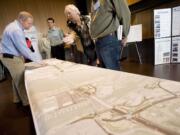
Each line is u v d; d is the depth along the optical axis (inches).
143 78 24.4
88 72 35.6
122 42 62.2
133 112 14.7
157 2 132.0
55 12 235.6
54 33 170.4
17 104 95.3
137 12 162.7
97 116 14.9
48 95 23.2
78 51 133.8
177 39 126.3
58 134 12.9
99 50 62.0
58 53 175.6
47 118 15.9
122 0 52.8
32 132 63.6
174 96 16.8
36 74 43.7
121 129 12.3
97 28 58.5
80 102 19.0
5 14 213.3
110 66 60.3
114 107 16.4
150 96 17.5
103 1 53.8
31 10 224.8
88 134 12.2
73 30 83.0
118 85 22.9
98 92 21.4
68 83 28.7
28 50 74.9
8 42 73.0
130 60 169.0
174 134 11.0
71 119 15.0
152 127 12.0
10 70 77.0
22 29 73.0
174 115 13.2
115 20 57.2
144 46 157.5
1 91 129.5
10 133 66.0
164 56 132.0
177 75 102.1
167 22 125.2
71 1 239.6
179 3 119.6
